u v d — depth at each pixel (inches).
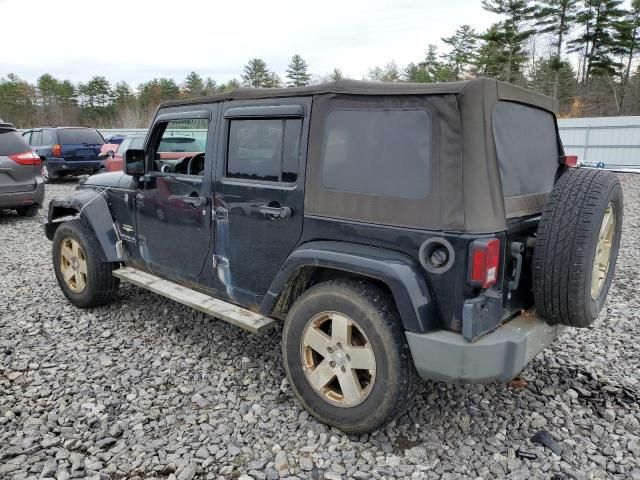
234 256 134.1
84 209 175.6
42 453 106.3
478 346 94.3
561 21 1636.3
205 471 101.2
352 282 108.8
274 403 125.3
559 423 118.4
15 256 273.3
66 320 179.0
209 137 138.1
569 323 104.3
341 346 108.2
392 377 101.4
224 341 161.0
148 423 117.3
